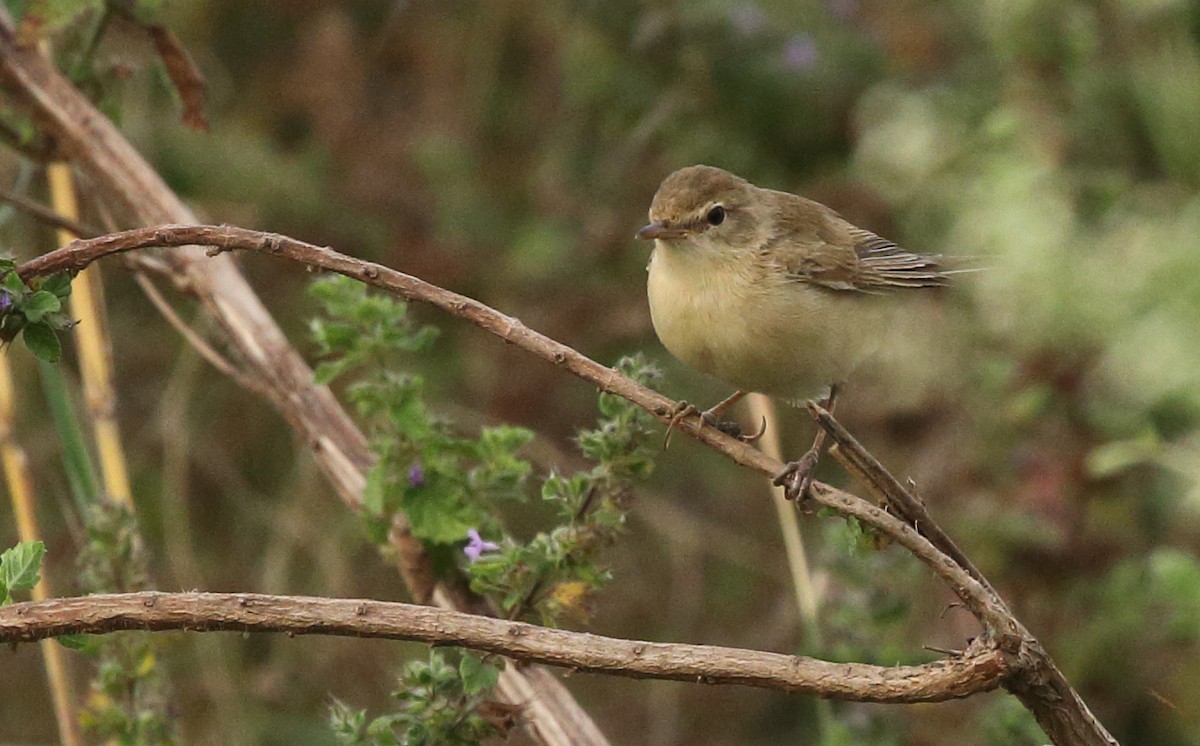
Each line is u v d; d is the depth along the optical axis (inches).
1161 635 414.0
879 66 523.2
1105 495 429.7
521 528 515.5
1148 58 354.6
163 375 559.8
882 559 345.7
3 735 520.1
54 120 365.7
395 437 305.6
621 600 544.4
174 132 543.8
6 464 366.6
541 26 585.6
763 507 548.4
